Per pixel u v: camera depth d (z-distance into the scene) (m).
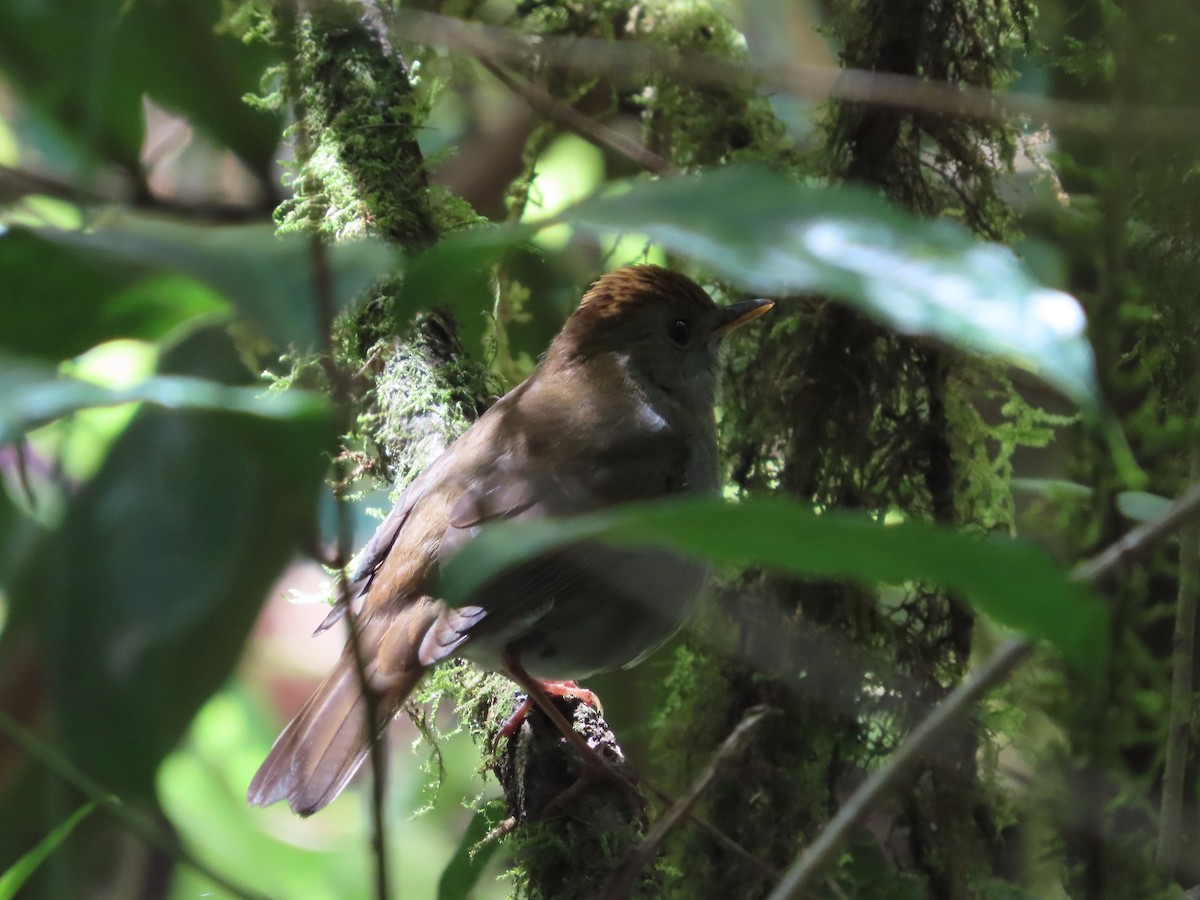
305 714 5.95
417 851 10.79
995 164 6.68
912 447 6.74
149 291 2.55
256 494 6.79
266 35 7.28
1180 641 5.64
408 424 6.73
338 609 6.40
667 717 7.42
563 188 9.84
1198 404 6.02
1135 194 6.05
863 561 2.32
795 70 6.88
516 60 8.23
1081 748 6.29
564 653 6.41
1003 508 6.79
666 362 7.14
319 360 6.32
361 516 8.81
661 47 7.65
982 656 7.10
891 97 5.93
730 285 7.99
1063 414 7.01
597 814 5.46
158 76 7.92
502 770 6.01
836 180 6.74
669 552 6.19
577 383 7.02
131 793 7.22
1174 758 5.62
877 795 3.24
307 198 6.94
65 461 8.04
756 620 6.93
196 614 6.81
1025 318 2.14
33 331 2.56
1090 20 6.17
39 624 7.10
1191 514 3.45
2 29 7.58
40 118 8.34
